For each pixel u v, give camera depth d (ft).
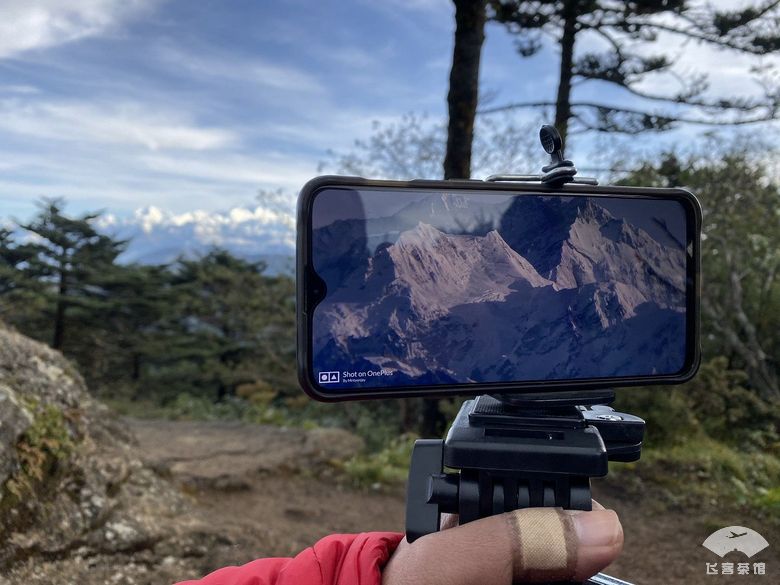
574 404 0.75
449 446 0.68
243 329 13.01
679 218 0.79
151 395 23.62
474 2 5.65
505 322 0.74
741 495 3.45
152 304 25.81
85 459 2.80
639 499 3.66
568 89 8.13
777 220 6.56
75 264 24.84
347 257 0.69
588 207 0.77
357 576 0.64
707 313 5.89
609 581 0.85
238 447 5.26
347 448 5.41
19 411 2.47
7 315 21.38
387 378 0.70
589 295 0.76
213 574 0.70
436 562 0.60
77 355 24.06
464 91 5.77
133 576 2.41
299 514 3.94
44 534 2.34
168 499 3.17
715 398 4.81
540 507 0.65
